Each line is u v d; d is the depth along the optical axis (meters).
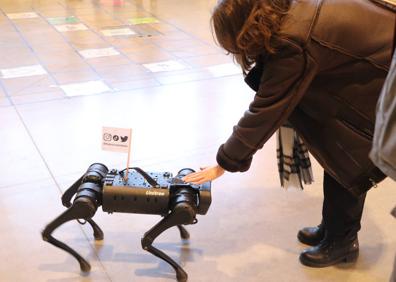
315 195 2.42
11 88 3.65
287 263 1.96
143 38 5.01
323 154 1.60
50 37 4.98
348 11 1.36
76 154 2.74
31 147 2.80
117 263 1.93
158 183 1.78
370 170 1.55
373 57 1.40
